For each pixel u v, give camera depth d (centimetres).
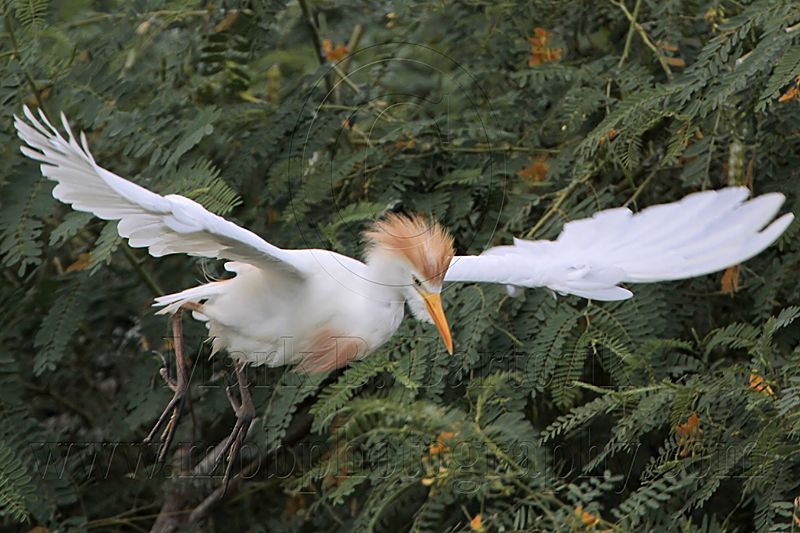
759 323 1008
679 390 885
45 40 1125
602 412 995
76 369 1235
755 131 1045
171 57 1179
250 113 1141
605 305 984
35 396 1224
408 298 927
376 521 941
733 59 998
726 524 911
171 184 982
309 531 1138
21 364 1134
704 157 1022
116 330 1210
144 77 1151
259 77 1257
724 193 888
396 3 1199
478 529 843
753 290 1020
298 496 1134
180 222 757
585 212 1048
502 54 1208
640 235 922
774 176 1039
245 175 1095
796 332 993
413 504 1027
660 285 1002
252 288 904
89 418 1232
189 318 1112
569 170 1104
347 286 920
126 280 1164
